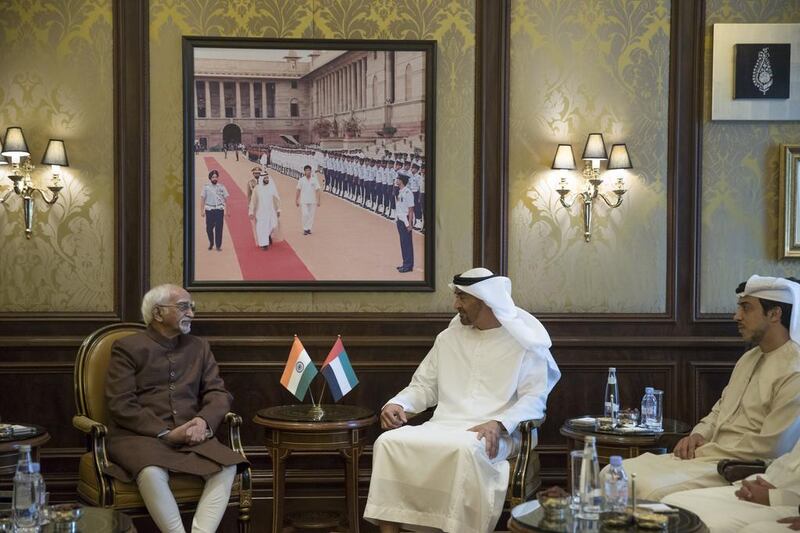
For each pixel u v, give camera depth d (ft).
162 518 13.64
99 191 17.33
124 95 17.30
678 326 17.84
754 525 10.74
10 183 17.22
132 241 17.37
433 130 17.65
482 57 17.62
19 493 10.44
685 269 17.90
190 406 15.08
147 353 14.94
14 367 17.07
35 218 17.26
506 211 17.72
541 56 17.75
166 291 15.11
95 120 17.30
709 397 17.83
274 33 17.56
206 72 17.44
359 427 14.99
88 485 14.26
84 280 17.33
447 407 15.43
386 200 17.71
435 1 17.69
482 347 15.49
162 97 17.43
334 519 16.47
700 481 12.90
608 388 16.88
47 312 17.24
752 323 13.51
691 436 14.06
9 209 17.25
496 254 17.71
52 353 17.19
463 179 17.72
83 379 14.93
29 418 17.17
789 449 12.84
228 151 17.53
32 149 17.26
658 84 17.84
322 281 17.63
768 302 13.42
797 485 11.43
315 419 14.88
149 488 13.60
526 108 17.75
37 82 17.26
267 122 17.56
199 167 17.48
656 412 15.80
